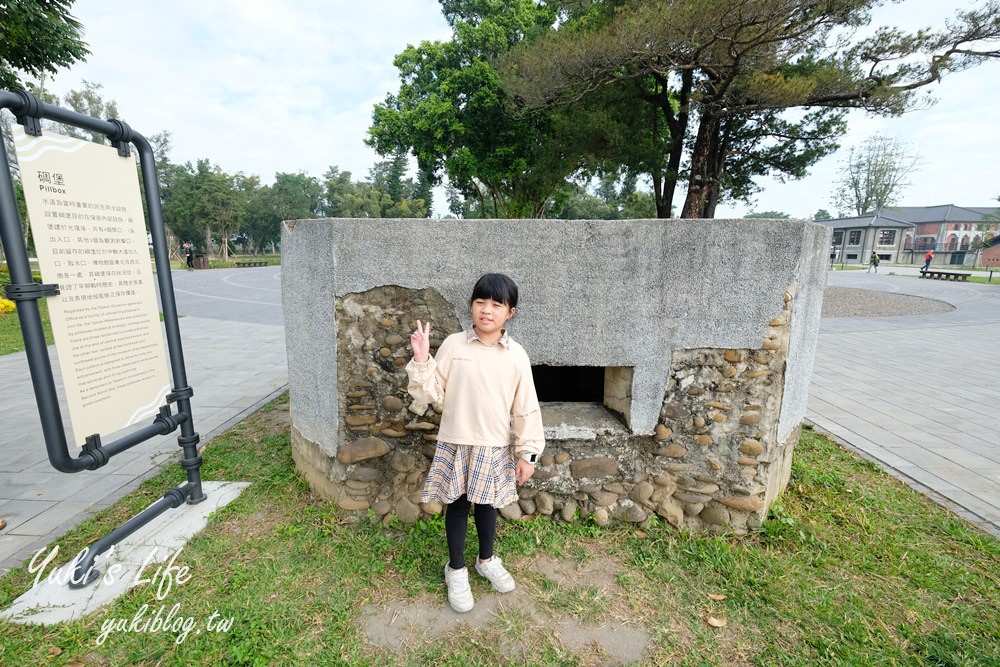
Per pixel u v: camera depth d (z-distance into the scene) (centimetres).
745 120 1103
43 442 398
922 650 195
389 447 268
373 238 244
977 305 1497
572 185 1875
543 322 250
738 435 260
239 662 183
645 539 260
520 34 1628
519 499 273
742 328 248
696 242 241
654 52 777
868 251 5356
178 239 4959
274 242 6338
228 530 265
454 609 212
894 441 420
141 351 246
